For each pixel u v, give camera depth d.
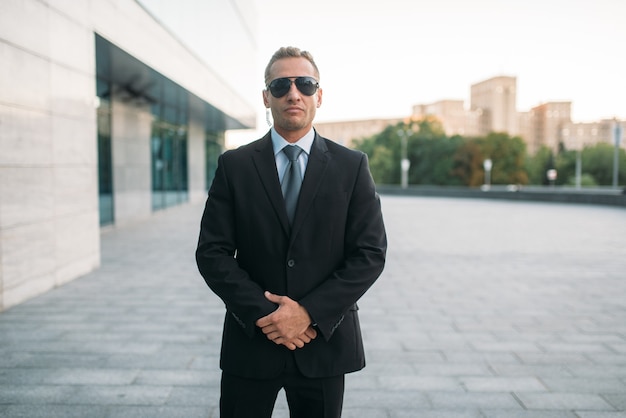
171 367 3.55
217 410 2.91
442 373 3.50
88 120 6.76
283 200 1.66
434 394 3.16
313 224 1.67
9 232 5.05
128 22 8.38
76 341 4.09
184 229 12.33
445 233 12.23
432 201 27.36
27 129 5.30
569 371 3.55
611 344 4.15
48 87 5.69
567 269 7.59
